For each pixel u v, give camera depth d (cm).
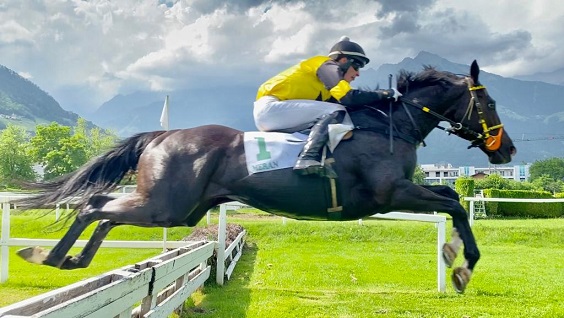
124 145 364
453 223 341
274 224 1249
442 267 591
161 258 408
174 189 333
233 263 726
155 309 325
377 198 336
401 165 339
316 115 350
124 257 824
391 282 661
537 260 902
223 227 617
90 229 995
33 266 711
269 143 342
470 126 370
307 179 331
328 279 676
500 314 473
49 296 238
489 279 686
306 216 343
